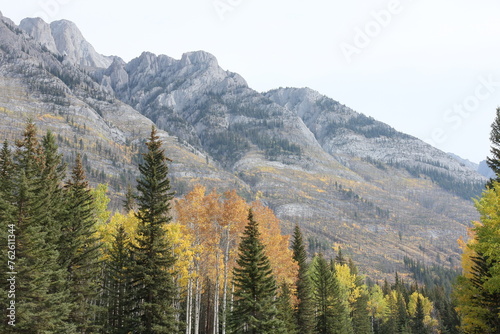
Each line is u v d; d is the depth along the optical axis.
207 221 39.06
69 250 33.75
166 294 31.97
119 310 35.62
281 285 44.34
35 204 28.17
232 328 34.88
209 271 44.31
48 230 30.42
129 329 31.08
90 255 34.84
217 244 39.34
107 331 34.91
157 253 32.91
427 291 122.06
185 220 39.38
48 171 36.66
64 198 37.22
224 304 38.06
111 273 36.81
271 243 43.59
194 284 41.97
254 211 43.34
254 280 34.09
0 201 26.31
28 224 27.19
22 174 27.89
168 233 36.03
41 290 26.88
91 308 33.94
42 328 26.75
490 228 25.48
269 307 33.69
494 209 25.66
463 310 29.69
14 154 34.97
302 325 47.38
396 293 102.50
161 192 33.91
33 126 36.12
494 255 24.84
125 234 37.66
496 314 27.52
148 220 33.44
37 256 27.48
